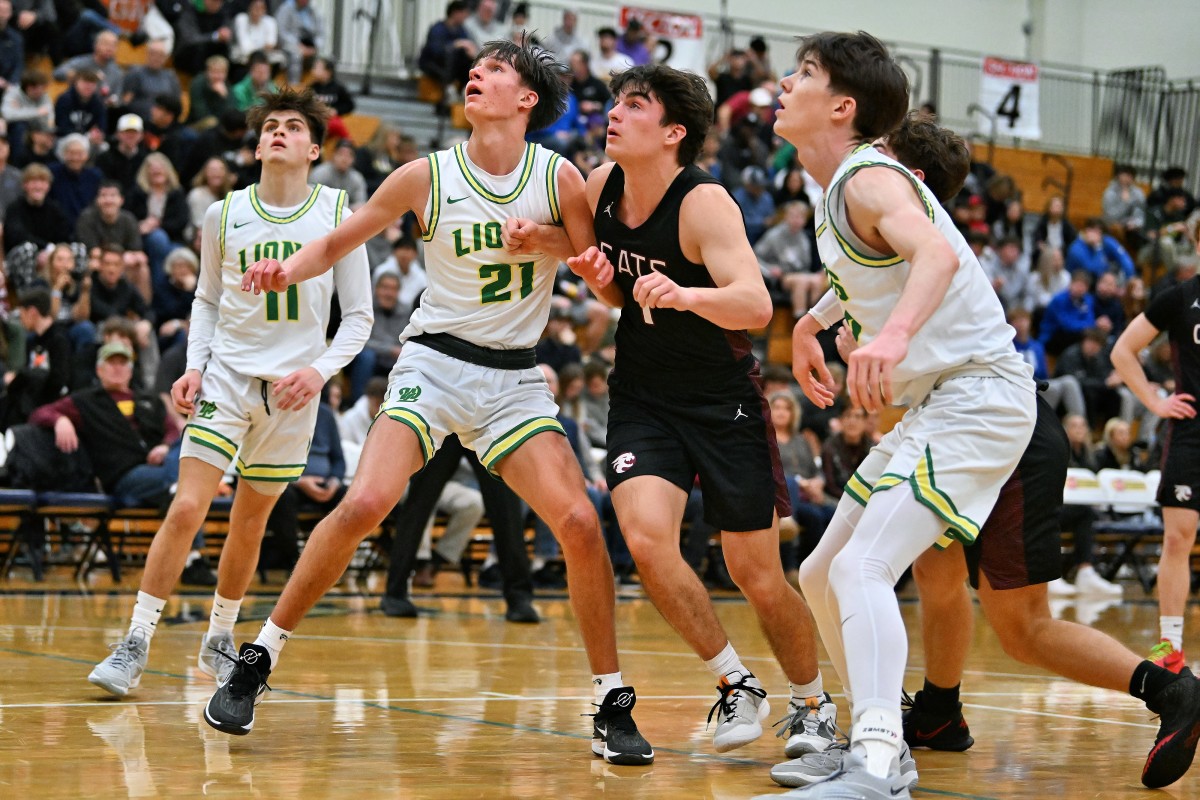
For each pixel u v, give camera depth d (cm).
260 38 1562
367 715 452
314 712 455
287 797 320
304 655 624
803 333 422
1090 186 2075
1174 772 360
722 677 393
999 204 1733
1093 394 1489
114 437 978
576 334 1365
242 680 393
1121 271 1786
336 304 1086
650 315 385
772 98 1752
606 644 393
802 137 356
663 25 1827
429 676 560
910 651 721
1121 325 1648
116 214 1149
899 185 328
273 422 508
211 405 501
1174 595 653
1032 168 2041
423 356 417
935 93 2058
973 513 340
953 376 352
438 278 421
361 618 823
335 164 1332
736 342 394
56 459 962
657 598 388
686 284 393
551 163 420
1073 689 581
